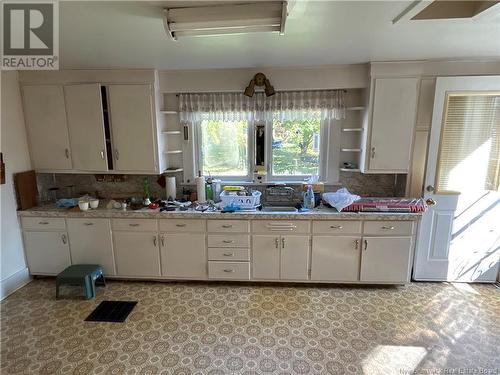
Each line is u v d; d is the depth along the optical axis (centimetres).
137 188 338
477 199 276
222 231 281
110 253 294
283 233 278
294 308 255
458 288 284
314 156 324
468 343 211
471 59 259
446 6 167
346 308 254
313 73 285
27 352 205
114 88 288
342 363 194
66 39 197
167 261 292
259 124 316
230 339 218
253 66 282
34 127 298
